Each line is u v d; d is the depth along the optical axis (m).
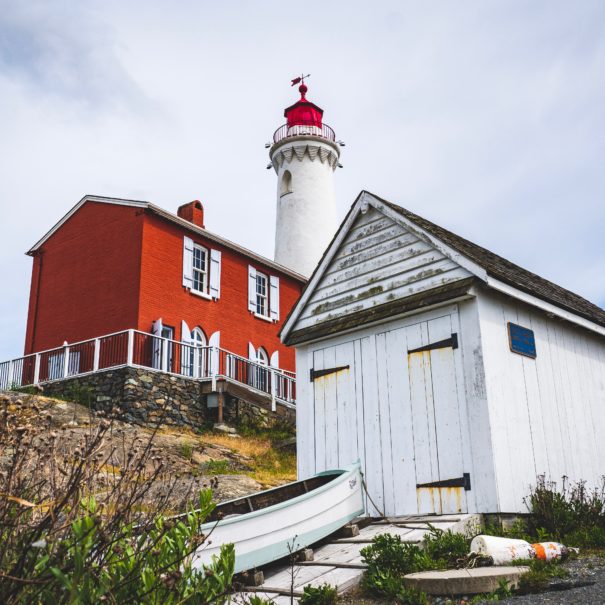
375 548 7.09
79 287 23.98
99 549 3.50
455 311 9.54
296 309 11.86
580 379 11.12
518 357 9.78
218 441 18.50
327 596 6.27
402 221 10.55
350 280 11.26
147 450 4.12
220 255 25.89
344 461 10.43
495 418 8.91
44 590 3.34
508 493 8.66
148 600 3.61
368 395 10.37
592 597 5.59
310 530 8.02
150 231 22.94
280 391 24.41
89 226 24.42
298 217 34.94
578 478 10.20
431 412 9.47
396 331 10.23
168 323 22.80
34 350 24.72
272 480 14.37
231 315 25.88
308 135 35.53
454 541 7.29
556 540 8.15
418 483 9.35
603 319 12.72
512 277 10.39
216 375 20.94
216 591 3.92
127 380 18.95
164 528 3.86
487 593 6.05
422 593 6.05
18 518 3.60
